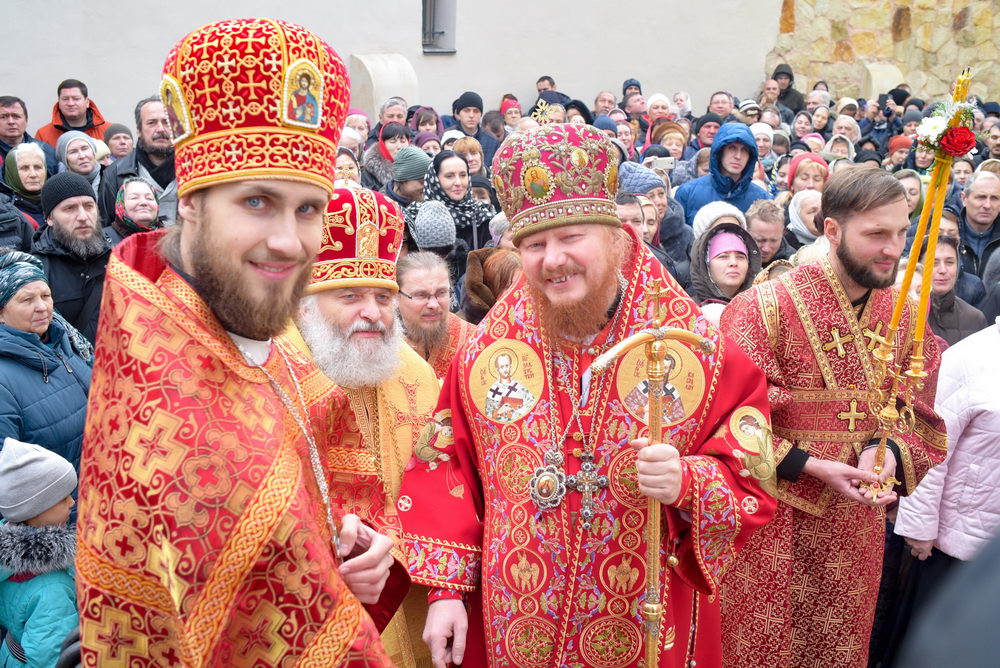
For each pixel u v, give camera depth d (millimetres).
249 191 1614
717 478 2449
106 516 1543
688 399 2549
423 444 2740
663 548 2547
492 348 2645
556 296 2484
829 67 16969
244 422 1612
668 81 15664
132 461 1531
